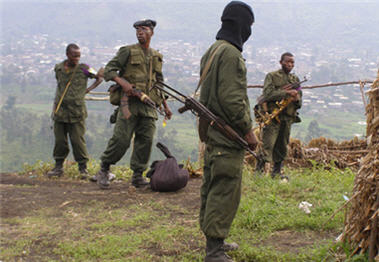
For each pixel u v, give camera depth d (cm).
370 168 328
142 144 578
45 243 378
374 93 327
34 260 346
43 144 9719
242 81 313
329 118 14325
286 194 529
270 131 634
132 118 558
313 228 413
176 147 9162
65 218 451
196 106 327
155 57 564
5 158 8625
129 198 528
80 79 659
